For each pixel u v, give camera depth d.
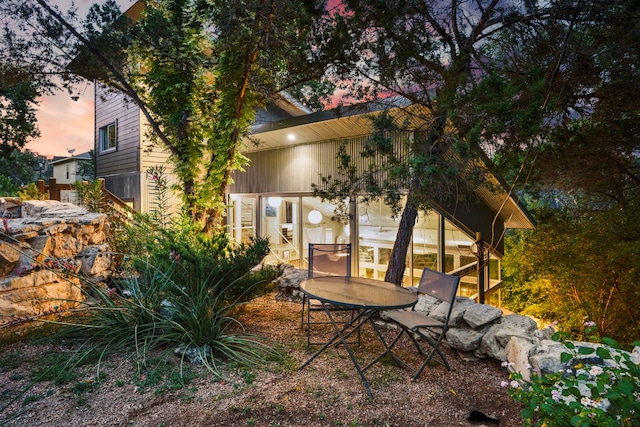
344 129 7.81
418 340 4.00
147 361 3.08
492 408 2.65
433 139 4.79
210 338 3.32
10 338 3.44
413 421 2.44
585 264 7.79
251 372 2.97
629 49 4.73
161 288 3.74
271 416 2.38
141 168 10.38
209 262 3.92
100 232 5.56
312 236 9.05
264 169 10.20
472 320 3.70
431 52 5.07
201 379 2.82
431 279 3.46
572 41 4.83
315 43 5.33
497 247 9.78
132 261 4.25
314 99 8.51
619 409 1.70
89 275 4.85
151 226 6.03
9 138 13.15
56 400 2.46
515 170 6.62
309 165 8.97
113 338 3.32
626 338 7.33
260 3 5.41
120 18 6.82
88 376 2.80
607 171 7.66
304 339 3.87
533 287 10.08
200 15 7.04
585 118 6.56
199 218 7.98
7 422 2.20
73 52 6.79
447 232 8.02
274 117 9.72
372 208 8.05
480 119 4.12
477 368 3.38
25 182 23.28
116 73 7.15
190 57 7.36
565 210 9.21
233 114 7.40
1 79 6.75
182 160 7.88
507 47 5.25
